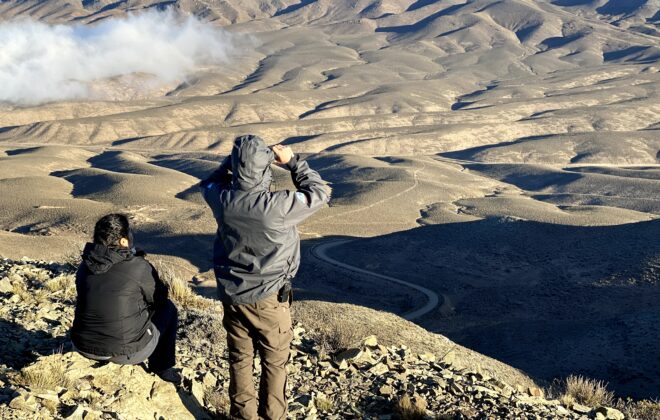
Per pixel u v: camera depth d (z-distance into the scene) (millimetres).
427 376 9070
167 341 6512
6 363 6438
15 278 11281
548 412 8148
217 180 5527
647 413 13086
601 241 131000
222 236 5297
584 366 57781
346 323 21141
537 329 71000
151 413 5812
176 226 189375
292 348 9734
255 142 5211
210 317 10758
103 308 5934
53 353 6609
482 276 125375
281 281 5375
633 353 57750
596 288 109312
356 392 8055
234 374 5715
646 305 100062
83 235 183750
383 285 120188
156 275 6309
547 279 117812
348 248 151125
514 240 142125
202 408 6457
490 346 69875
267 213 5121
